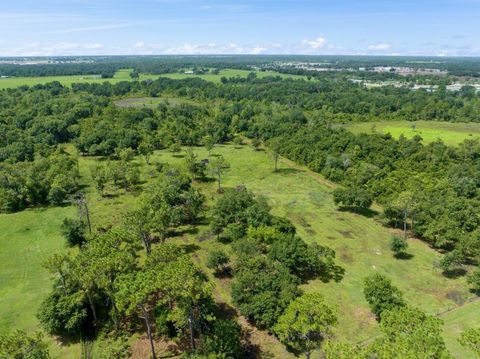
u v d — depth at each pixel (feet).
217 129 488.44
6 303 169.37
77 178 329.31
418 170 338.54
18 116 464.24
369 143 383.04
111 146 403.75
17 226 248.93
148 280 127.54
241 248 187.52
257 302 151.94
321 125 495.41
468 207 241.96
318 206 284.20
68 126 463.01
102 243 160.86
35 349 110.83
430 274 196.75
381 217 251.80
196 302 137.39
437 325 111.24
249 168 377.09
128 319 158.20
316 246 199.00
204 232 238.48
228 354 130.41
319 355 140.87
